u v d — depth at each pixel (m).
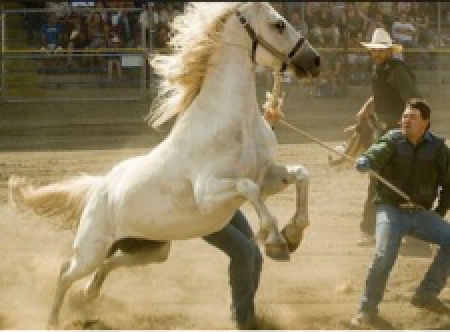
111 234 10.66
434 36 31.34
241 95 10.05
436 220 10.82
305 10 31.33
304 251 14.32
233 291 10.58
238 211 10.97
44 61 29.23
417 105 10.78
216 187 9.78
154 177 10.20
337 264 13.62
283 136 24.78
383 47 13.97
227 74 10.11
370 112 14.67
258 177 10.12
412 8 31.78
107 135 25.22
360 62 29.75
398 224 10.75
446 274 10.84
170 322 11.05
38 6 31.02
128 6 31.02
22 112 27.70
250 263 10.50
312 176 19.86
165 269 13.41
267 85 28.69
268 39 10.21
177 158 10.11
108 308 11.62
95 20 29.89
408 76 13.98
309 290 12.38
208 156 9.92
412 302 10.90
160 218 10.22
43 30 29.84
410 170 10.82
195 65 10.20
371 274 10.66
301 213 9.91
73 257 10.85
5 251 14.27
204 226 10.17
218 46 10.16
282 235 9.91
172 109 10.41
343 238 15.12
